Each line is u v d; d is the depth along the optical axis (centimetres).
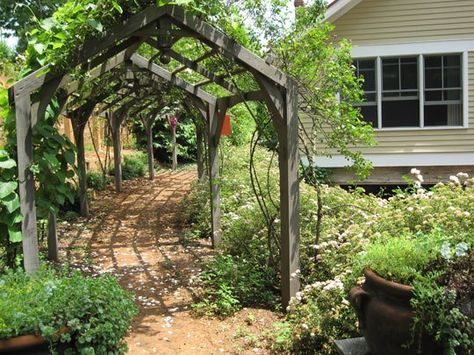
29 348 217
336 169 915
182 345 333
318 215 411
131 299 283
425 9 893
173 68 671
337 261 384
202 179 808
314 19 411
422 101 909
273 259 441
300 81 406
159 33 361
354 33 909
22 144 355
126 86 778
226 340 339
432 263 224
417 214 367
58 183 394
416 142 917
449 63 907
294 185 385
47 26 355
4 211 356
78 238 671
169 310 400
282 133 385
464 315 200
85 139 1357
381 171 927
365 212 431
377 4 900
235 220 519
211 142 607
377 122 924
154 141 1692
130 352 321
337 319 308
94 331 224
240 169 809
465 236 254
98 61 389
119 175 1080
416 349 204
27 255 359
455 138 910
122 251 602
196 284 462
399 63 915
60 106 476
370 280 227
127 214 848
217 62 468
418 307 200
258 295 417
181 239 664
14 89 350
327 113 417
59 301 231
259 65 365
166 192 1085
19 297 238
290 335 322
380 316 214
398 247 241
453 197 372
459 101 911
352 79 428
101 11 338
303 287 393
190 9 348
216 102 603
